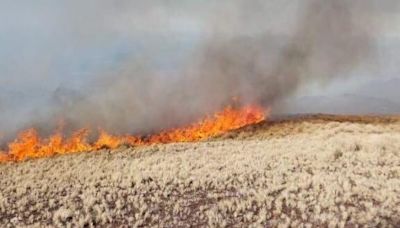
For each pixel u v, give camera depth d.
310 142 34.28
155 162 29.12
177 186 22.45
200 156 30.58
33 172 29.00
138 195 21.17
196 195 20.92
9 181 26.14
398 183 20.75
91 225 17.91
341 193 19.75
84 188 23.20
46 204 21.09
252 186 21.62
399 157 26.31
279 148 32.34
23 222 18.91
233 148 34.31
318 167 24.59
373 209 17.31
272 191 20.56
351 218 16.97
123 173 26.17
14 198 22.38
